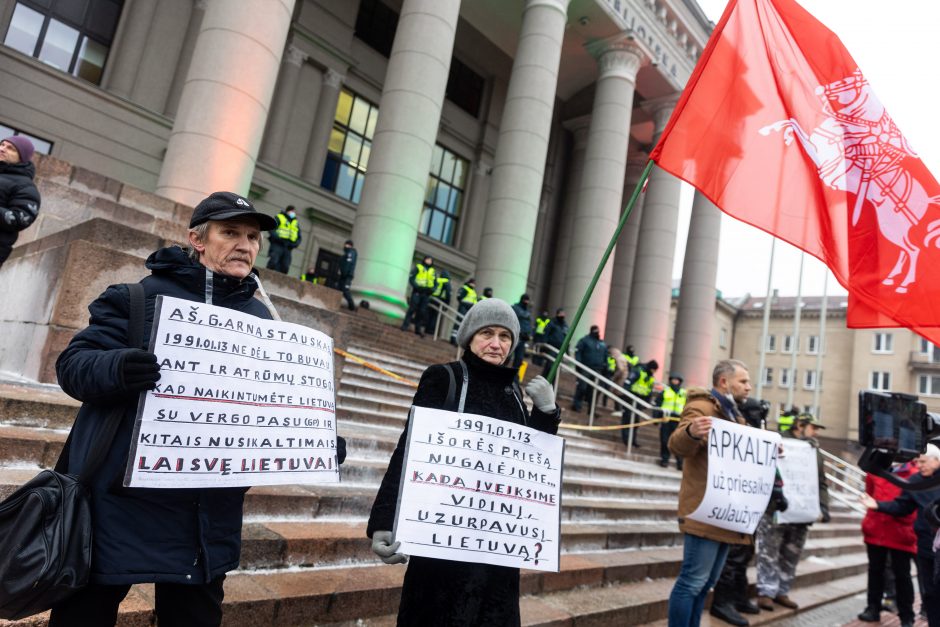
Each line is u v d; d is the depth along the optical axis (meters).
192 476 1.43
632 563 4.78
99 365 1.31
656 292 19.83
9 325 5.04
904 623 5.19
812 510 5.32
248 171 8.93
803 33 3.53
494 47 23.30
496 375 2.19
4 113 12.97
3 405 3.12
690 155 3.24
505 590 1.99
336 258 18.44
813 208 3.29
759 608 5.25
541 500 2.10
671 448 3.68
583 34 19.17
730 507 3.39
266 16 9.15
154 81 15.02
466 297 12.67
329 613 2.76
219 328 1.58
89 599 1.35
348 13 18.91
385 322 11.79
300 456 1.68
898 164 3.24
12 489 2.49
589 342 12.52
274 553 2.98
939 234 3.08
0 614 1.27
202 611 1.51
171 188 8.41
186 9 15.62
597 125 18.34
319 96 18.36
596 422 11.91
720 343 49.69
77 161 13.82
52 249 4.45
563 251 24.80
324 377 1.85
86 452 1.37
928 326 2.99
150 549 1.37
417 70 12.59
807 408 46.50
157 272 1.60
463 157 22.81
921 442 3.21
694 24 20.91
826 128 3.40
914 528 4.09
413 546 1.85
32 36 13.62
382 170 12.21
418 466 1.94
